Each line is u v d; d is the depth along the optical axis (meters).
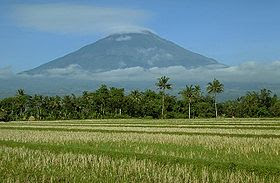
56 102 168.50
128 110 169.75
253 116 167.62
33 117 164.00
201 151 40.44
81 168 30.72
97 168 30.44
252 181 25.55
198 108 172.62
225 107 180.12
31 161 33.28
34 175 28.12
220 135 55.44
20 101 165.38
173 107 172.62
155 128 73.00
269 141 46.03
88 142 51.19
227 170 28.28
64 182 26.45
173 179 26.11
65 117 162.00
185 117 168.25
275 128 68.25
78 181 26.61
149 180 26.06
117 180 26.58
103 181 26.55
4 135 61.03
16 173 28.73
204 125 81.56
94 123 101.12
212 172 27.56
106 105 169.12
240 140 47.50
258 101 171.50
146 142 49.81
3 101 164.62
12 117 155.00
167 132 62.59
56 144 48.38
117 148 44.31
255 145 42.94
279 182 25.33
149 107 168.75
